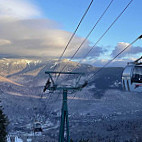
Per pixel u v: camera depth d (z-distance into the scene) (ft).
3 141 120.37
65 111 96.84
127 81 59.36
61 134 95.61
